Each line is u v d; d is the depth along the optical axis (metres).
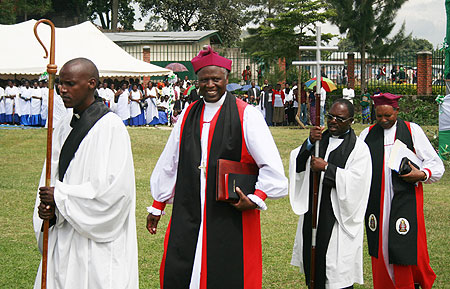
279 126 24.62
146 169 12.72
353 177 4.89
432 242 7.29
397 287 5.38
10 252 6.63
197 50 36.34
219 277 4.10
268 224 8.10
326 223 4.91
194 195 4.17
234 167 4.14
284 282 5.88
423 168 5.43
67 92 3.70
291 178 5.14
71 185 3.62
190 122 4.32
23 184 10.69
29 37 21.58
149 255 6.66
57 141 3.86
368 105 24.58
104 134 3.70
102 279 3.66
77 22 45.62
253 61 34.34
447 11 13.62
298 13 30.81
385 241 5.44
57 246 3.74
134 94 22.98
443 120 13.32
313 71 30.67
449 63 13.69
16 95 23.00
